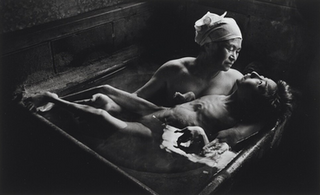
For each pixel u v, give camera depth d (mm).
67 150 2285
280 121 2545
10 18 2750
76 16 3219
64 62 3227
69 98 2881
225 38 2514
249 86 2492
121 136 2355
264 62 3418
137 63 3605
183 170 2156
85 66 3375
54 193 2080
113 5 3549
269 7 3176
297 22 3057
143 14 3770
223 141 2377
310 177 2357
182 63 2822
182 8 3826
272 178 2324
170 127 2473
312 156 2543
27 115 2650
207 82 2770
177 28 3965
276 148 2611
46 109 2723
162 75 2836
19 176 2201
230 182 2117
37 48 2963
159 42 3947
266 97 2525
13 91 2918
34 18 2908
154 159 2229
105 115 2449
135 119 2598
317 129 2707
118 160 2225
